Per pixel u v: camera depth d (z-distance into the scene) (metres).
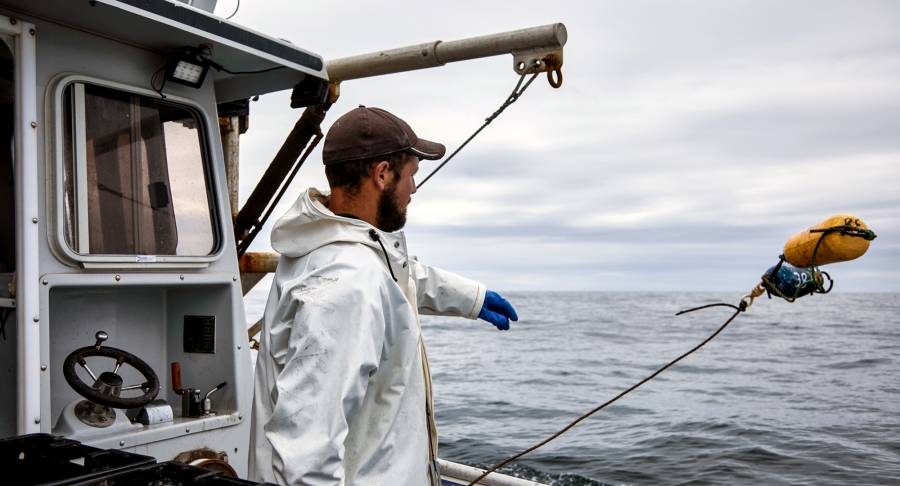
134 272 2.34
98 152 2.35
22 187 2.05
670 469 9.52
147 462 1.38
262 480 1.66
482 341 43.31
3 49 2.38
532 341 42.97
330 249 1.68
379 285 1.62
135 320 2.69
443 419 14.63
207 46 2.47
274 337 1.68
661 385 20.73
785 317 72.94
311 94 2.71
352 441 1.67
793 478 9.07
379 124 1.79
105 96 2.39
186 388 2.73
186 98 2.63
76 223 2.24
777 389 19.27
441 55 3.03
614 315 82.62
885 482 8.89
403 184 1.84
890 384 20.23
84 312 2.52
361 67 3.21
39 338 2.07
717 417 14.23
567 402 17.16
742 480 8.93
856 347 34.59
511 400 17.59
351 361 1.50
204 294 2.71
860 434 12.16
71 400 2.47
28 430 2.01
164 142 2.56
